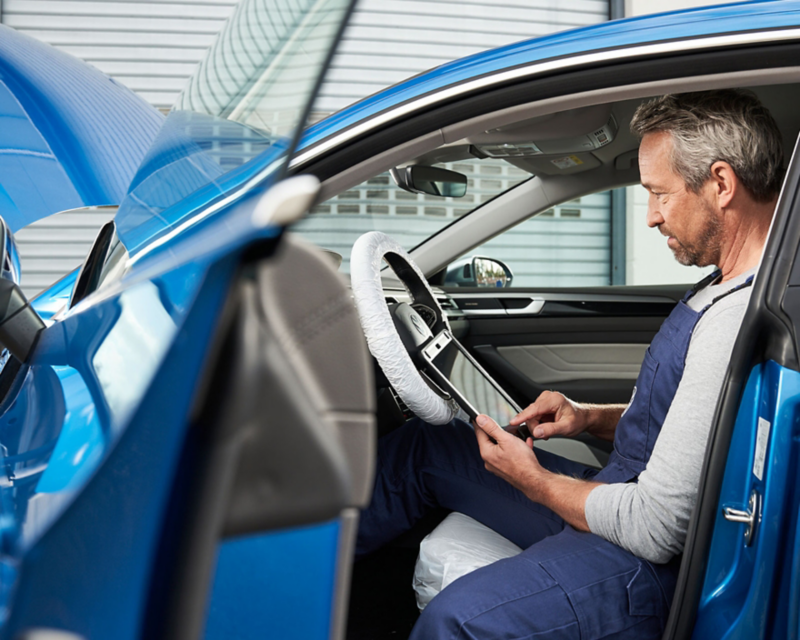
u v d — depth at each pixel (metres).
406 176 1.86
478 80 0.97
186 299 0.35
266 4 0.52
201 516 0.29
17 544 0.42
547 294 2.33
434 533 1.24
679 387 0.95
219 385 0.29
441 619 0.91
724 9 1.00
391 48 5.90
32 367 0.65
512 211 2.10
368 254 1.19
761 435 0.82
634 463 1.09
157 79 5.61
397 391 1.16
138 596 0.30
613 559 0.96
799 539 0.79
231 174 0.44
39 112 1.07
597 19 6.11
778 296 0.80
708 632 0.86
